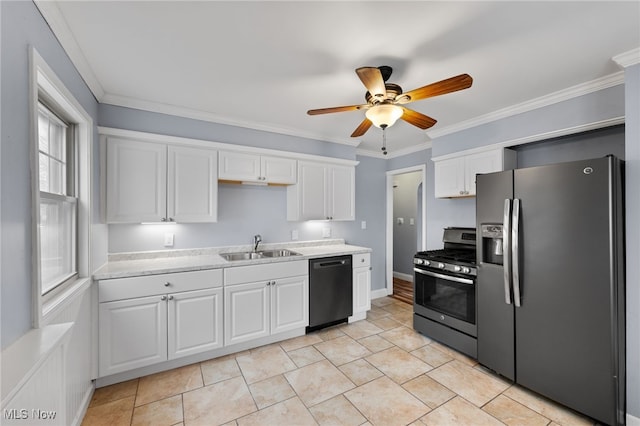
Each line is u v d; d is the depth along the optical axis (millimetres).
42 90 1485
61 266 1806
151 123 2645
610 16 1479
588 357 1811
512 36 1651
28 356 966
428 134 3508
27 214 1182
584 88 2244
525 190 2107
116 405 1938
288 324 2926
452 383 2213
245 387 2141
